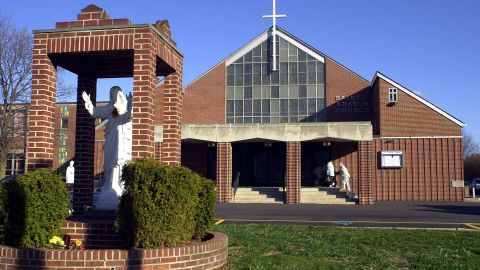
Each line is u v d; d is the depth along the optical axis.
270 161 33.72
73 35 9.06
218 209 22.73
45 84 9.09
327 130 27.67
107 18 9.30
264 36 37.09
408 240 11.24
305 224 15.35
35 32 9.18
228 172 28.36
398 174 31.17
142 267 7.07
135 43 8.82
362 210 22.20
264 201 28.64
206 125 28.58
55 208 8.02
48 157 9.08
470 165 60.41
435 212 20.97
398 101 31.58
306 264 8.28
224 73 37.19
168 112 10.28
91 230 8.22
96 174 31.03
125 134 9.66
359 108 35.28
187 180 7.86
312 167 32.94
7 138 32.59
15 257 7.08
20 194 7.73
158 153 27.42
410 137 31.23
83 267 6.92
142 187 7.53
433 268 8.25
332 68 36.03
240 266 8.17
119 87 9.76
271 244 10.44
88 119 10.50
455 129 30.91
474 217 18.34
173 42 10.23
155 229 7.48
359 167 27.31
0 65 32.69
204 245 7.79
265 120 36.47
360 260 8.82
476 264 8.54
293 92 36.41
